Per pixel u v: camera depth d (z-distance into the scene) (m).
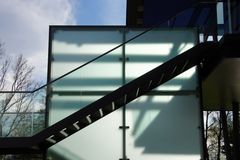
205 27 11.81
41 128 11.03
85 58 11.98
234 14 10.86
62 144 11.42
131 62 11.81
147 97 11.75
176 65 10.57
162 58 11.86
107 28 12.20
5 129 10.88
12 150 11.28
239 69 11.33
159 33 12.01
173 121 11.60
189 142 11.49
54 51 12.01
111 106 10.60
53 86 11.55
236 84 13.35
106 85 11.59
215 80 12.65
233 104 16.52
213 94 15.03
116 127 11.56
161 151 11.45
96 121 11.56
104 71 11.70
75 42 12.09
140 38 11.98
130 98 11.12
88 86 11.58
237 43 10.22
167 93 11.76
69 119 9.77
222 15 11.30
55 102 11.39
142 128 11.57
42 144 10.98
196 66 11.93
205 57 11.16
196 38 11.97
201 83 11.95
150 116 11.64
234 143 15.45
